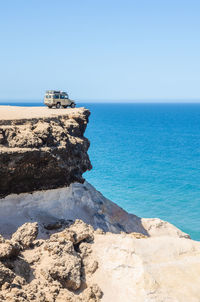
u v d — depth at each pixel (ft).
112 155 261.03
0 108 113.50
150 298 58.44
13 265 56.44
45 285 56.18
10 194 72.54
